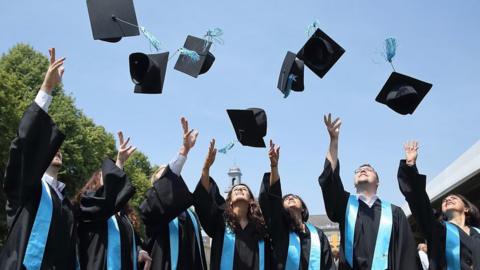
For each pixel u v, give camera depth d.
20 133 4.00
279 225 5.43
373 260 4.94
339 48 5.65
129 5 5.24
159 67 5.15
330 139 5.18
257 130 5.60
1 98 19.22
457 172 13.86
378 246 4.98
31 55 27.16
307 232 5.89
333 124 5.18
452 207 5.45
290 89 5.45
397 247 5.06
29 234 4.12
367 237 5.05
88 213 4.63
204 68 5.71
